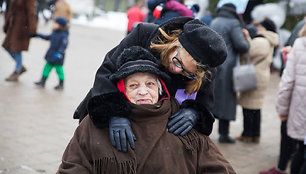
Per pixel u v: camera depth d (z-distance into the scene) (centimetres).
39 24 2072
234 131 598
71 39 1598
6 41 773
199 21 179
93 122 171
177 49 174
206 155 181
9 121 541
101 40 1675
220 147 517
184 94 187
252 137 543
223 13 501
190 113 180
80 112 195
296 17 667
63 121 566
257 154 501
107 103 169
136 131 171
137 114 171
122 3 3059
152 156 169
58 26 744
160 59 181
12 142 466
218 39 168
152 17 390
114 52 196
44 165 411
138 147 168
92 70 995
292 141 424
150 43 186
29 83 791
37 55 1145
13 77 795
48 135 502
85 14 2608
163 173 167
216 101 511
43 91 737
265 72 525
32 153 439
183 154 173
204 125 183
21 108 611
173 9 361
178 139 174
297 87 368
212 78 193
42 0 2061
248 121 536
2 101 638
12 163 408
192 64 171
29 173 389
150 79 175
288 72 373
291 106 375
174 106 183
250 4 526
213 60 169
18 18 759
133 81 174
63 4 1134
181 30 182
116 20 2688
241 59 517
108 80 174
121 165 166
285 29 681
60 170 171
